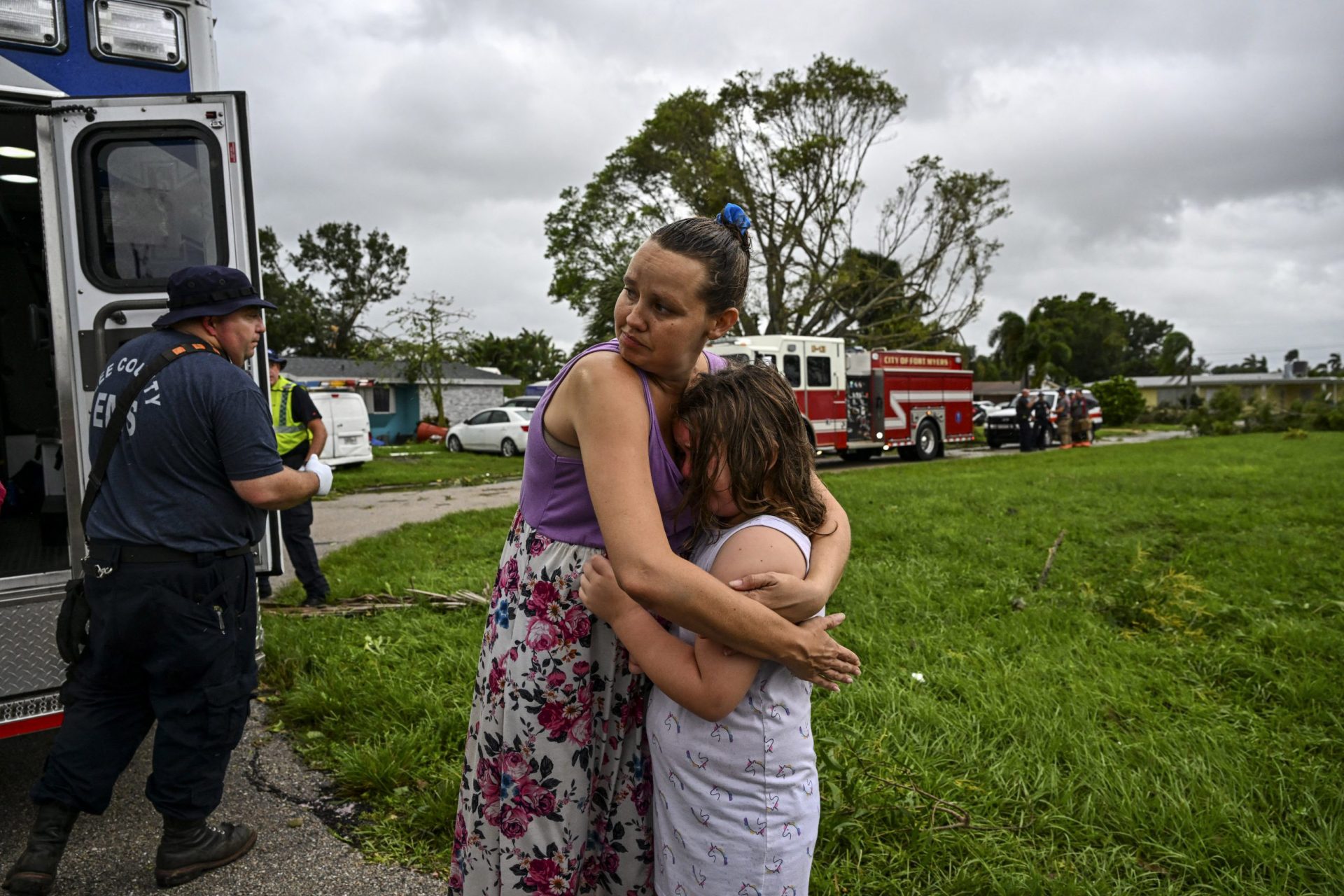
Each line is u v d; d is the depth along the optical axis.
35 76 3.14
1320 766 3.08
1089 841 2.68
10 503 5.16
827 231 29.48
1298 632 4.53
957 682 3.92
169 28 3.34
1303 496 10.26
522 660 1.66
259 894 2.59
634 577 1.40
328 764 3.43
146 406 2.47
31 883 2.44
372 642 4.67
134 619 2.42
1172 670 4.18
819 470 18.52
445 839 2.85
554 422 1.58
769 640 1.43
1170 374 84.06
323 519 11.11
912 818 2.74
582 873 1.77
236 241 3.32
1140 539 7.51
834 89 28.22
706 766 1.53
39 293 5.62
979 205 30.19
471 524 9.63
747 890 1.53
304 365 34.84
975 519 8.71
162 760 2.56
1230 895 2.40
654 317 1.45
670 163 29.73
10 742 3.78
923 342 31.06
